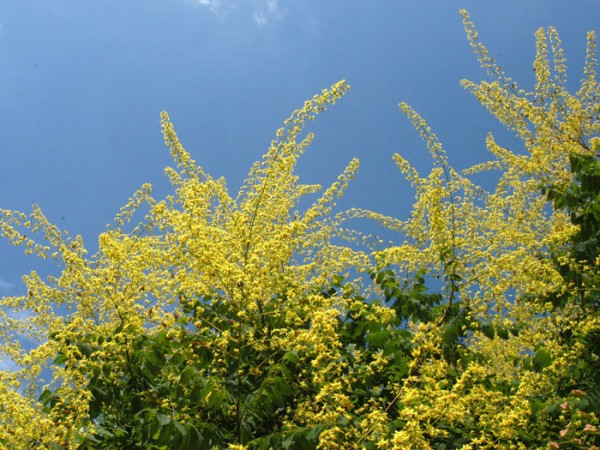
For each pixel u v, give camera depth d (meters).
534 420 5.15
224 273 5.08
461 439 4.94
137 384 5.59
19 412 4.94
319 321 4.28
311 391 5.46
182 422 4.74
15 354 5.98
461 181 7.68
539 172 8.03
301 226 5.51
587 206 6.39
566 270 6.23
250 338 5.23
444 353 6.07
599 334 5.95
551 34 8.60
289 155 5.90
